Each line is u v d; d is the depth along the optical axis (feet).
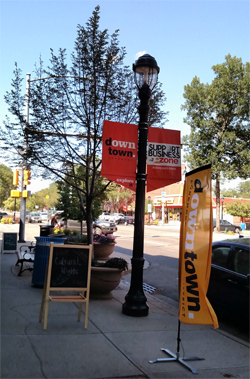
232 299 19.74
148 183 23.04
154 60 21.27
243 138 96.68
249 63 93.25
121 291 26.94
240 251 20.59
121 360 13.74
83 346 14.74
